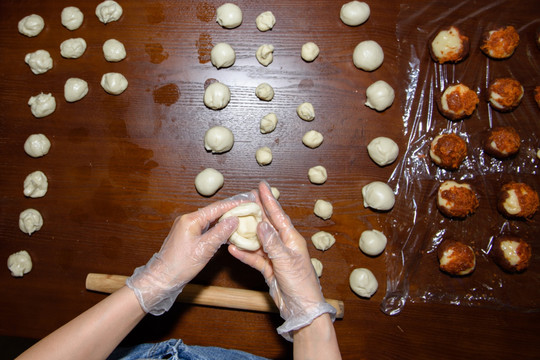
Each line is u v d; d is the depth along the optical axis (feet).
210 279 4.15
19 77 4.47
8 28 4.51
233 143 4.28
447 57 4.20
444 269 4.10
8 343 4.34
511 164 4.22
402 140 4.26
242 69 4.34
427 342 4.13
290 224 3.06
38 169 4.38
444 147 4.07
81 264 4.29
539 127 4.22
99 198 4.33
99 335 2.54
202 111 4.33
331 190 4.25
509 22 4.30
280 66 4.33
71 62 4.44
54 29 4.50
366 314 4.17
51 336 2.43
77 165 4.36
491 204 4.21
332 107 4.29
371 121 4.28
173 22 4.40
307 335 2.82
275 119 4.18
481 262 4.18
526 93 4.26
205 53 4.36
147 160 4.33
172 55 4.38
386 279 4.19
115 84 4.26
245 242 3.02
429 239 4.21
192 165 4.30
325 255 4.22
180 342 3.39
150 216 4.29
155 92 4.36
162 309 3.19
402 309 4.16
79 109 4.39
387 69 4.31
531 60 4.28
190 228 3.01
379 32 4.33
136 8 4.43
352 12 4.21
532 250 4.15
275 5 4.36
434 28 4.31
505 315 4.12
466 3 4.32
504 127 4.17
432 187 4.24
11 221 4.37
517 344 4.09
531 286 4.12
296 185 4.26
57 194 4.35
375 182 4.14
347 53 4.33
